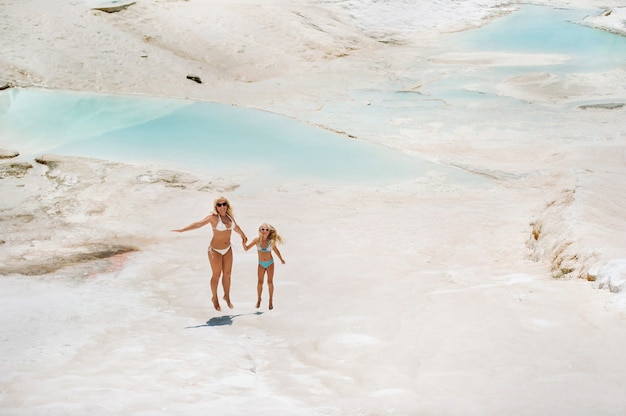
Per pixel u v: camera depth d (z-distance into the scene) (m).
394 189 17.28
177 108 23.84
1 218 14.73
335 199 16.44
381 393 5.01
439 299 8.09
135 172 17.67
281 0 40.97
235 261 11.76
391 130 22.64
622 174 16.50
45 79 24.78
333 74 30.42
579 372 4.87
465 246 12.42
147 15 33.12
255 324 8.14
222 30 33.56
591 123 23.11
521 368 5.15
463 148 20.91
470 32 41.25
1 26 28.17
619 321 6.05
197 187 17.08
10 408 4.70
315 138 21.42
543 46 37.19
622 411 4.00
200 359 6.29
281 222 14.59
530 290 7.87
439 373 5.35
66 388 5.30
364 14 41.62
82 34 29.09
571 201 12.45
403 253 11.91
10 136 20.28
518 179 18.05
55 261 11.91
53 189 16.62
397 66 32.34
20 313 8.41
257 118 23.22
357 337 6.91
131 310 8.94
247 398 5.08
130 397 5.03
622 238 9.52
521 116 24.25
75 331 7.63
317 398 5.12
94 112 22.78
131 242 13.51
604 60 33.28
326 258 11.45
